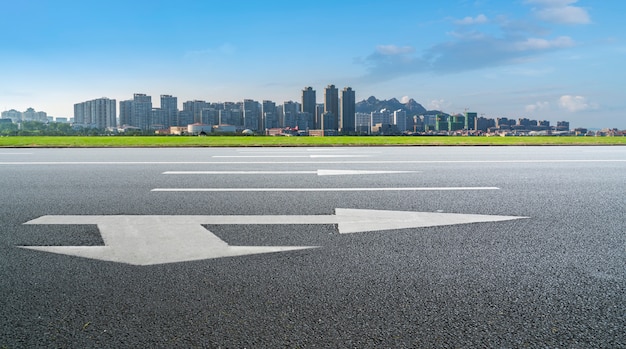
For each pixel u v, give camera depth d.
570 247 3.00
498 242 3.12
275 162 9.18
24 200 4.82
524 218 3.88
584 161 9.27
